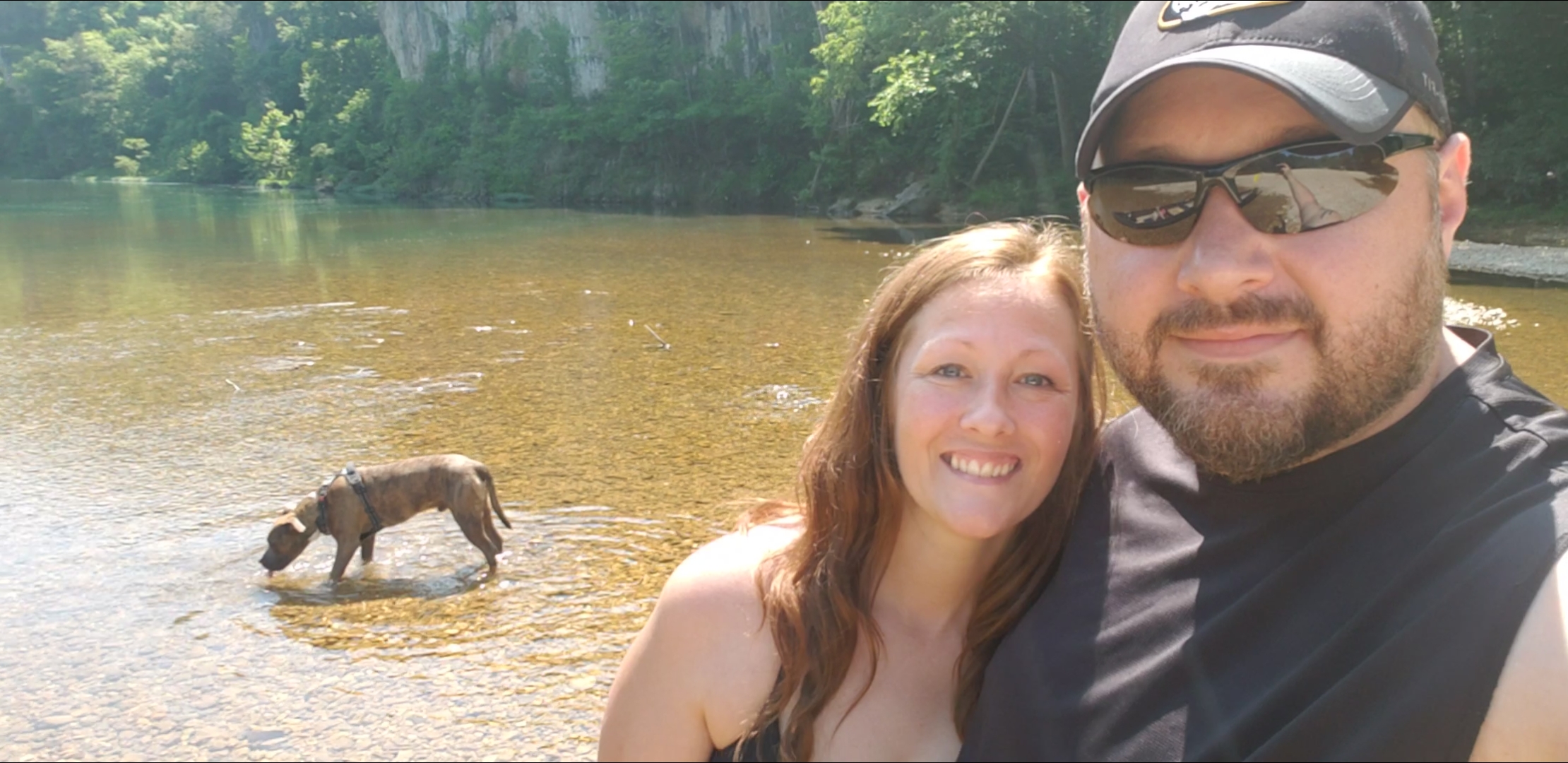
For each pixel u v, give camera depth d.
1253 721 1.42
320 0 81.69
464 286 18.14
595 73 61.41
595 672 4.96
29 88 83.81
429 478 6.14
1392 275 1.44
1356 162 1.42
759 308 15.64
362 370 11.46
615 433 8.93
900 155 41.09
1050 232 1.95
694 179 51.06
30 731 4.52
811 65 51.59
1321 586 1.46
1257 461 1.50
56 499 7.43
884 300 1.85
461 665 5.04
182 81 84.25
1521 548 1.32
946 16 33.38
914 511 1.83
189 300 16.53
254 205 45.00
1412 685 1.32
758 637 1.77
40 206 42.53
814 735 1.74
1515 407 1.47
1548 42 25.81
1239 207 1.47
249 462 8.25
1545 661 1.26
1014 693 1.67
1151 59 1.55
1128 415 1.99
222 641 5.34
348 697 4.77
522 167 55.34
